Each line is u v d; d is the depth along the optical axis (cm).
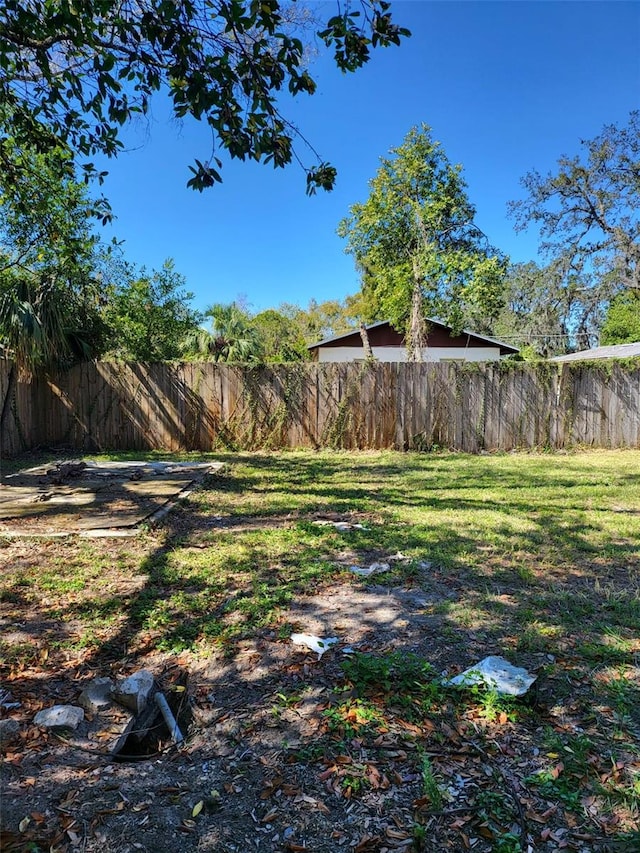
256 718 172
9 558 330
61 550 346
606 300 2261
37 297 785
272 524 420
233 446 888
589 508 474
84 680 196
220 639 226
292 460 789
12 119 365
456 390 889
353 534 384
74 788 141
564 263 2061
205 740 162
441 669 201
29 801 135
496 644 222
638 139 1752
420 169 1288
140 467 699
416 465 741
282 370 884
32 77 328
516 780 142
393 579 296
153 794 139
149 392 881
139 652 217
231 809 133
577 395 896
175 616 249
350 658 209
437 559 329
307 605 263
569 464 748
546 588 285
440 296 1305
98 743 161
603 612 254
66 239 566
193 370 881
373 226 1349
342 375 886
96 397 874
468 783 142
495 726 166
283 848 121
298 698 182
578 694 185
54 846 120
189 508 473
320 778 144
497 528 402
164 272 1177
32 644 222
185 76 240
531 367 888
